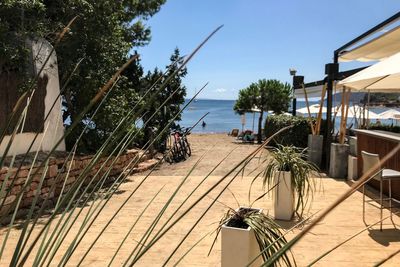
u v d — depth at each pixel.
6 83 5.54
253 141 18.84
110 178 7.46
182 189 6.93
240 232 2.66
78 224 4.54
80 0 6.60
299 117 12.11
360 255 3.74
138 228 4.61
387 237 4.26
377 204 5.77
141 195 6.43
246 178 7.98
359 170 7.29
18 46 5.39
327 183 7.40
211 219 5.02
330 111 8.97
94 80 7.01
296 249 3.90
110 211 5.34
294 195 4.84
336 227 4.62
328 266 3.49
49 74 6.25
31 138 5.84
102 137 7.57
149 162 9.91
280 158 4.83
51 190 1.13
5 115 5.48
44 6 6.03
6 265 3.31
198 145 15.98
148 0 12.29
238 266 2.66
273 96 19.56
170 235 4.37
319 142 9.03
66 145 7.22
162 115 9.85
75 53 6.81
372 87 6.86
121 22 10.77
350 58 9.23
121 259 3.65
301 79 13.80
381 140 6.34
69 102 7.41
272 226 2.71
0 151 5.06
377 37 7.03
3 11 5.49
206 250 3.91
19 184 5.12
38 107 5.94
